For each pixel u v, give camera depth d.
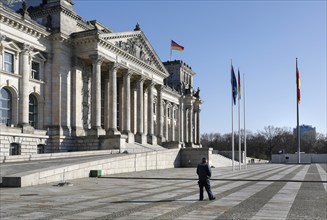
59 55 75.12
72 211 20.91
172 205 23.33
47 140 72.56
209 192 25.75
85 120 81.44
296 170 75.19
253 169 80.06
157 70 104.75
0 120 65.56
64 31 76.25
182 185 37.53
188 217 19.08
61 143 73.38
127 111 89.31
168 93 135.25
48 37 74.44
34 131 69.31
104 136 73.88
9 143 63.44
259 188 34.75
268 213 20.34
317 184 39.62
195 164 87.00
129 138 87.75
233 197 27.52
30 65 70.75
